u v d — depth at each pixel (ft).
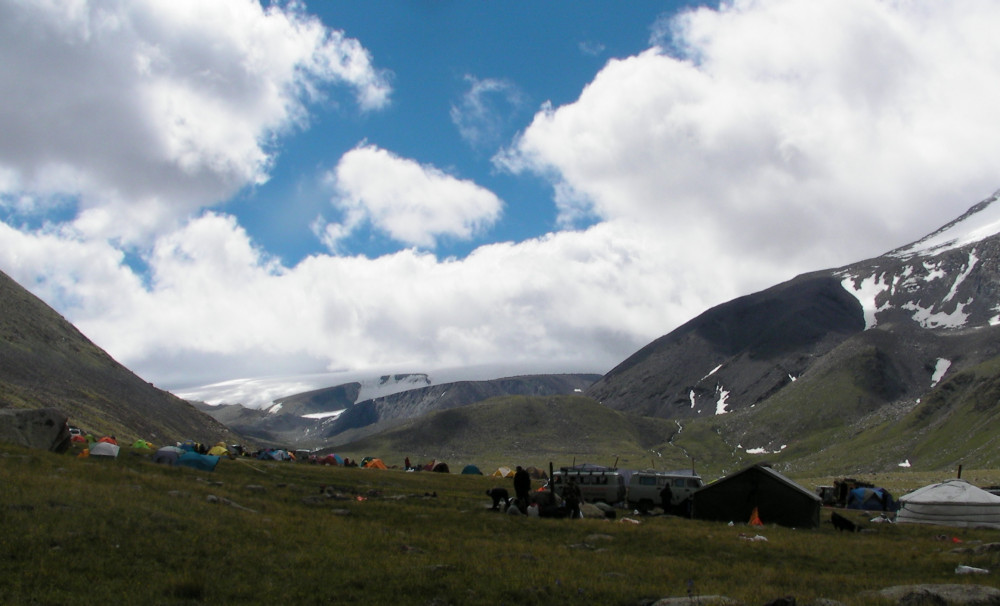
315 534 98.22
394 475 270.05
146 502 97.81
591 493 208.54
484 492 224.53
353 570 78.95
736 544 117.91
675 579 84.12
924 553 115.75
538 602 70.03
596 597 72.49
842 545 123.44
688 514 182.09
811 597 75.15
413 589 72.02
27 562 67.87
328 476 225.97
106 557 72.90
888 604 68.33
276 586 70.85
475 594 71.15
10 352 617.21
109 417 615.16
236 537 88.74
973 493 178.70
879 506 243.40
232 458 250.37
